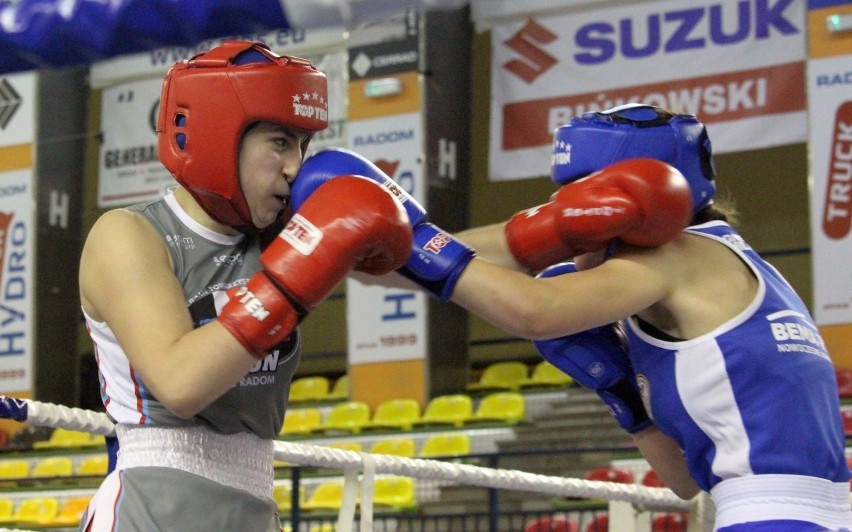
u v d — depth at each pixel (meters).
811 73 8.68
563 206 1.81
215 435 1.64
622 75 9.52
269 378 1.69
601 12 9.62
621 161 1.89
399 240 1.54
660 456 2.14
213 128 1.58
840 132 8.54
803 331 1.89
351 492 2.44
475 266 1.80
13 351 11.38
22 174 11.58
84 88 12.12
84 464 9.67
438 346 10.02
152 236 1.65
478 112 12.68
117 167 11.72
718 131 9.16
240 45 1.63
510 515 6.43
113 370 1.66
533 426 9.06
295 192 1.68
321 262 1.48
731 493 1.82
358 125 10.14
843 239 8.43
